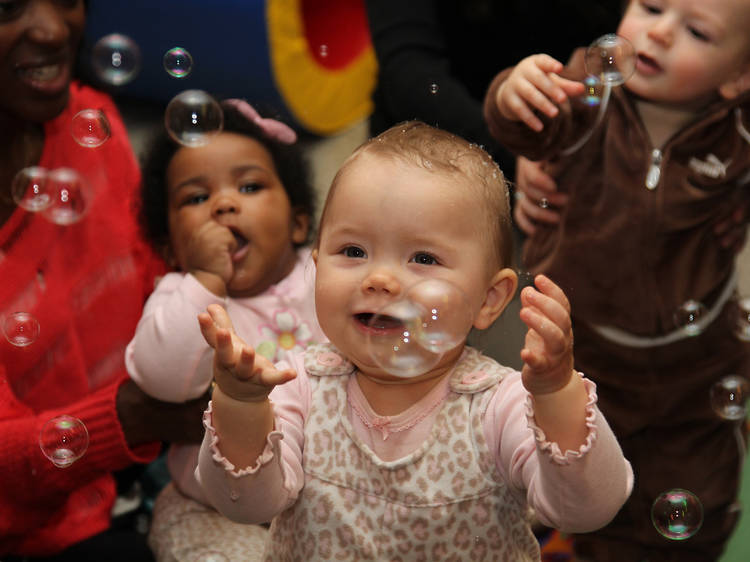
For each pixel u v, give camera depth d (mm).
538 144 1630
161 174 1584
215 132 1511
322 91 2715
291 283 1557
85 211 1573
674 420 1674
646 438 1678
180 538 1408
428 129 1162
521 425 998
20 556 1477
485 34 1886
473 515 1018
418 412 1049
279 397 1083
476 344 1269
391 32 1886
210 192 1539
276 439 953
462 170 1057
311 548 1035
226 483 954
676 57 1580
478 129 1770
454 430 1034
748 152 1639
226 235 1458
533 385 908
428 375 1059
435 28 1890
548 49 1882
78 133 1500
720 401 1582
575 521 945
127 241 1629
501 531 1028
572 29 1860
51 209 1485
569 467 909
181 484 1474
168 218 1585
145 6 2811
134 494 1688
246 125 1600
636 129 1659
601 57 1473
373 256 1020
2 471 1342
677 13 1580
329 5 2697
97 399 1402
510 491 1036
